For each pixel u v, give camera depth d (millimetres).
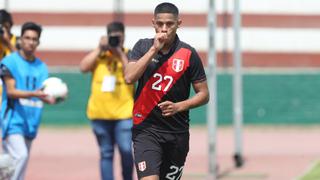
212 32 39000
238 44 44344
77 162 45250
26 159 29203
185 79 23328
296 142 55469
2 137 29250
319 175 39969
